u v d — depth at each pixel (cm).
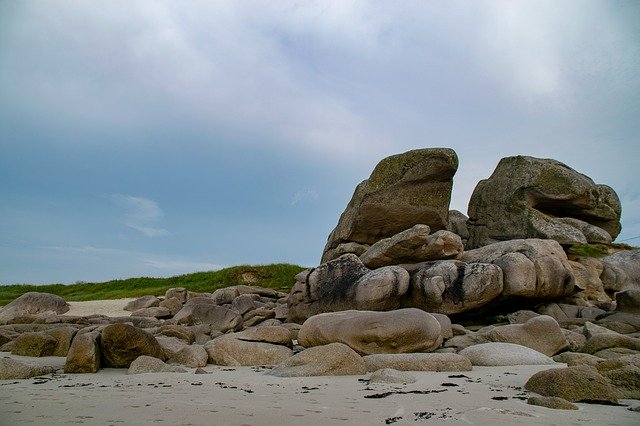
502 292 1617
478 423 503
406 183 2056
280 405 585
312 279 1867
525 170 2241
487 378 816
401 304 1706
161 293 3350
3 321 2311
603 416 546
